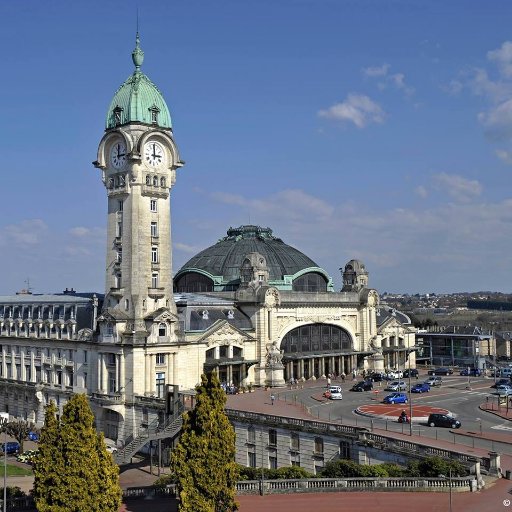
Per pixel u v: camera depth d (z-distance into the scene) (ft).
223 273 572.92
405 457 278.46
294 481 259.80
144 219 449.48
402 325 623.77
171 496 270.67
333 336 568.00
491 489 245.86
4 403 549.95
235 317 510.58
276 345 517.55
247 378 502.38
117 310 444.96
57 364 496.23
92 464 222.07
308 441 321.93
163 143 457.68
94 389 458.09
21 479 353.72
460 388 493.36
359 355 585.22
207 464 225.56
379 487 252.83
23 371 537.65
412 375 574.56
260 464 345.31
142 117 449.89
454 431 331.77
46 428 226.17
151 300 449.48
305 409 392.06
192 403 371.35
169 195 462.60
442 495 241.35
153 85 463.01
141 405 419.95
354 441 299.17
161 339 442.09
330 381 530.68
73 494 218.59
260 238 606.55
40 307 527.81
